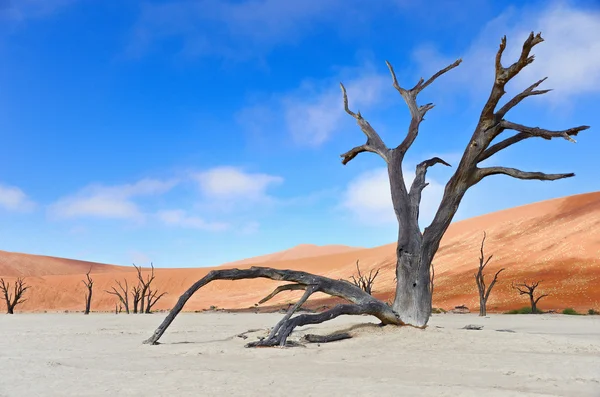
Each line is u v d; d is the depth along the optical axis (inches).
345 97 754.2
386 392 301.9
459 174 635.5
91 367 411.5
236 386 322.7
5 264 5433.1
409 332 590.6
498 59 575.2
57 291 4065.0
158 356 489.4
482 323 1116.5
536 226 3393.2
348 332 628.1
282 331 549.3
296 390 309.6
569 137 586.2
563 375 366.6
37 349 562.9
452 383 335.3
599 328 957.8
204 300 3873.0
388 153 695.1
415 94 714.8
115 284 4271.7
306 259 5236.2
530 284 2367.1
